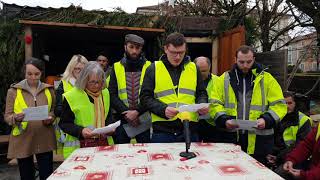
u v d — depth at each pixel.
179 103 2.93
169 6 7.82
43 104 3.68
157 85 2.98
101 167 2.04
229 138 3.42
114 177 1.84
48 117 3.45
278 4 9.60
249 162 2.09
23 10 6.91
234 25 7.61
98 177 1.84
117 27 6.56
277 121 3.07
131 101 3.75
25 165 3.72
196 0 9.81
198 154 2.30
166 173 1.89
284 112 3.14
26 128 3.61
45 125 3.70
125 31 7.00
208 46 8.44
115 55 10.16
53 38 8.80
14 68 6.30
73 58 3.71
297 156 2.67
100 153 2.38
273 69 6.08
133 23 6.96
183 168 1.97
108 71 5.93
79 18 6.61
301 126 3.69
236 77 3.29
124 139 3.74
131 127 3.66
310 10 8.80
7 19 6.68
